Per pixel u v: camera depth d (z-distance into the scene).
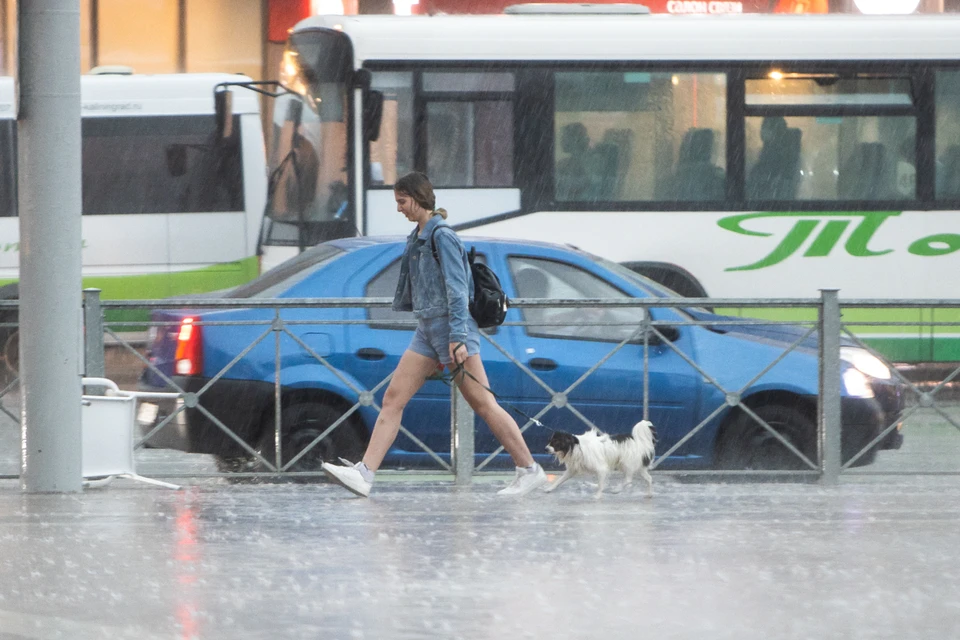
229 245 56.44
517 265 30.92
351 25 50.06
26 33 26.55
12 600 17.80
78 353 27.03
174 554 20.81
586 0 72.31
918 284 50.78
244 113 56.50
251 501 26.25
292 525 23.44
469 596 18.09
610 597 18.06
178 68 81.50
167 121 56.41
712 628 16.45
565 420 29.67
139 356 29.75
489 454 29.97
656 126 50.31
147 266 56.25
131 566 19.92
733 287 50.44
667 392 29.78
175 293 56.28
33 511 24.81
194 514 24.58
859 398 30.38
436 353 26.22
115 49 81.12
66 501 25.97
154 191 56.28
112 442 28.09
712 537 22.48
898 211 50.62
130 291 56.12
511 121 50.06
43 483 27.00
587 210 50.12
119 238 56.09
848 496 27.34
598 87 50.28
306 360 29.11
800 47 50.41
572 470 26.67
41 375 26.83
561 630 16.33
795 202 50.47
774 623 16.70
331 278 29.97
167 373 29.19
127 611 17.23
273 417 29.16
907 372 34.03
